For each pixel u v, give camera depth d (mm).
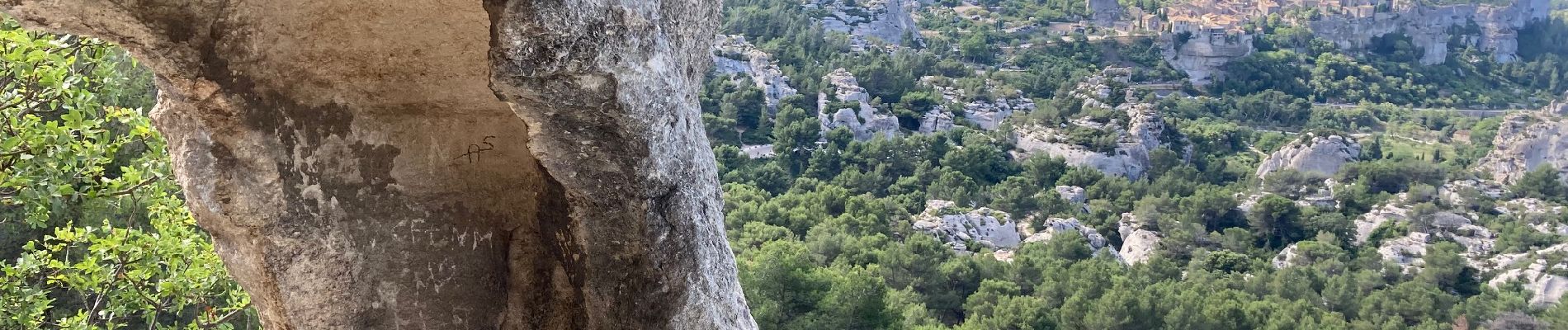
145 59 6020
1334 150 95375
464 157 6914
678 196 5828
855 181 73188
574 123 5434
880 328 29250
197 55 6078
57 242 15594
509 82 5176
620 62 5305
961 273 47594
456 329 6988
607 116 5402
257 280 6500
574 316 6613
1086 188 81188
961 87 105875
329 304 6629
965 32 147250
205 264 11844
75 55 10914
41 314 12023
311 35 6297
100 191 10852
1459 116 140250
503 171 6934
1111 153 88250
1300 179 88938
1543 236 73500
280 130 6395
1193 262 64500
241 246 6441
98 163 11516
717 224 6270
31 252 13477
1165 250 69125
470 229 7020
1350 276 61906
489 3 5023
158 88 6305
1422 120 136250
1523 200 87250
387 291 6816
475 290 7012
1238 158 104062
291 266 6480
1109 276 48375
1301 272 62000
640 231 5762
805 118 84375
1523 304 58281
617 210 5773
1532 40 198500
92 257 11539
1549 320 56094
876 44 121750
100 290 11867
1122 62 141500
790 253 32750
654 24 5500
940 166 78750
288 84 6414
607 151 5551
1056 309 45250
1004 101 102312
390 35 6387
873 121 89625
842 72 96250
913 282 45875
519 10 4977
